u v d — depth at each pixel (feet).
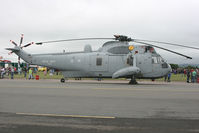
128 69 59.36
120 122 16.20
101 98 29.32
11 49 70.95
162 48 56.54
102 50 65.57
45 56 69.51
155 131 13.79
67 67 67.21
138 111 20.49
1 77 103.71
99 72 64.23
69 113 19.49
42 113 19.43
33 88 43.65
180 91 39.14
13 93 34.73
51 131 13.75
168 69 62.13
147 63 61.67
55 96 31.22
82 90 40.14
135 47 63.26
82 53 67.05
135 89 42.73
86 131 13.79
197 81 79.71
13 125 15.17
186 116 18.30
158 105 23.84
